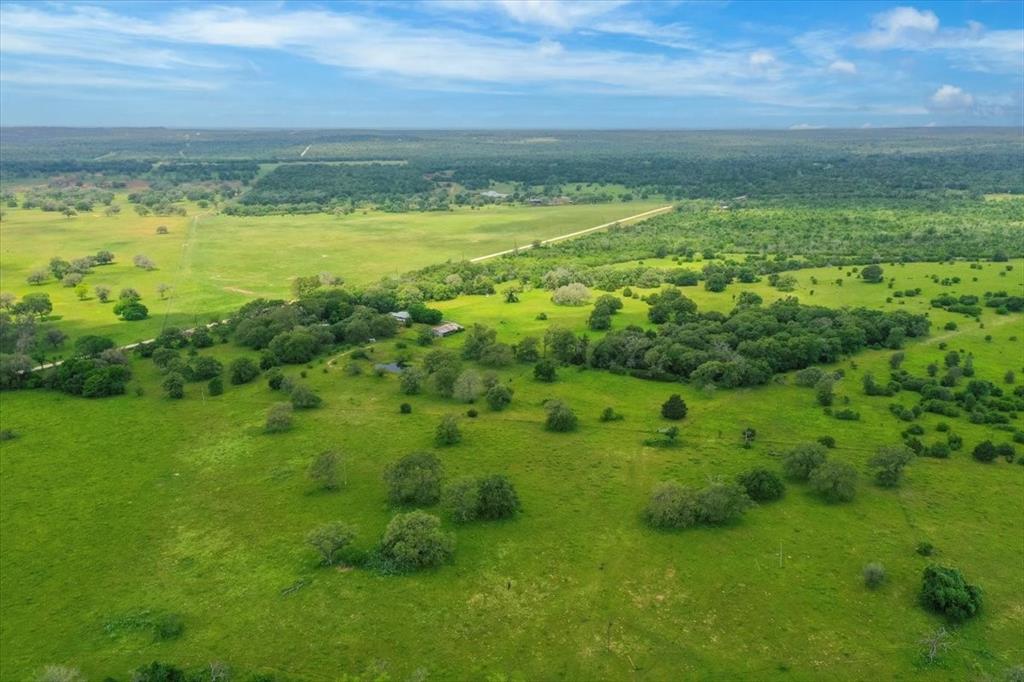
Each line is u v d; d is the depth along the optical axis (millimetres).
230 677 72875
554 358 171625
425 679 72562
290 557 93938
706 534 97750
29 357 167125
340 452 121312
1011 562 90688
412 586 87375
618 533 98312
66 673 70375
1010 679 69625
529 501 106938
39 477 117250
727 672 73562
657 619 81500
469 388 143500
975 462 117000
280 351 171875
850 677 72500
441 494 107312
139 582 89688
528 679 72875
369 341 185875
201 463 121688
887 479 109312
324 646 77812
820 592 85625
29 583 89875
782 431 129875
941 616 80875
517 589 86750
